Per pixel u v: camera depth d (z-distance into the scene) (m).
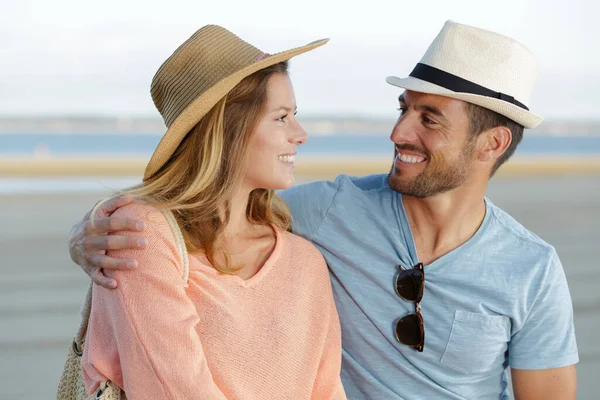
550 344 2.30
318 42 1.96
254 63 1.87
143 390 1.75
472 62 2.22
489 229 2.29
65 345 5.59
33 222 11.31
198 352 1.78
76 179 18.72
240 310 1.92
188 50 1.99
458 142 2.19
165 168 2.00
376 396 2.30
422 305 2.27
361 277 2.30
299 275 2.05
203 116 1.92
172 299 1.80
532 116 2.22
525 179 21.61
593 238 10.62
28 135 64.31
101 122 97.44
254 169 1.97
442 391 2.29
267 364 1.91
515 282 2.26
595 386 4.68
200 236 1.95
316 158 33.50
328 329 2.09
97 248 1.82
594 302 6.89
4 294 6.95
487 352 2.28
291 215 2.33
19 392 4.60
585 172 26.34
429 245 2.29
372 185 2.40
